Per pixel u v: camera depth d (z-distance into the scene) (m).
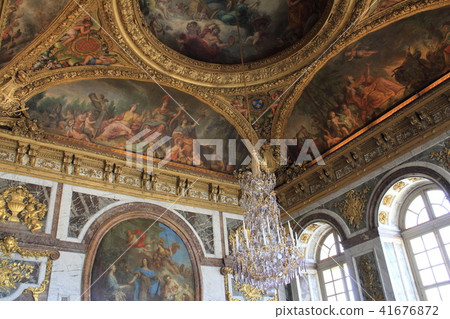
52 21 11.74
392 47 13.30
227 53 15.23
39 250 12.61
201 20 14.37
